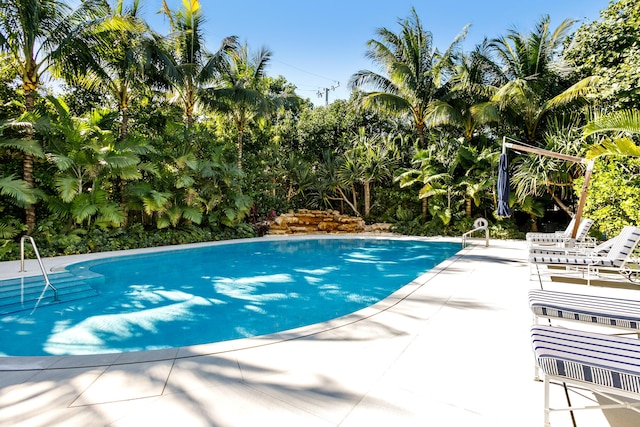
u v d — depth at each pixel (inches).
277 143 674.8
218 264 322.0
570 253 221.1
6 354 126.8
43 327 155.0
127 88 422.9
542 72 498.9
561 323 124.6
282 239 478.6
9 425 66.0
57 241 312.2
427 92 575.2
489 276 212.8
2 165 319.0
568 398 75.4
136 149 375.2
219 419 68.4
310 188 648.4
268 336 112.4
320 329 119.0
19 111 348.2
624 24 329.7
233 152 568.4
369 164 590.9
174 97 512.1
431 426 66.4
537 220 527.5
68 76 364.2
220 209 480.1
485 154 502.3
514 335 113.7
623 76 292.7
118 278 261.0
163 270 292.4
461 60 563.5
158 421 67.6
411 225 555.5
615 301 98.3
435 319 130.0
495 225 506.9
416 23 571.8
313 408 72.2
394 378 85.1
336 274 281.1
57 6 322.7
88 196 341.7
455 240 460.4
